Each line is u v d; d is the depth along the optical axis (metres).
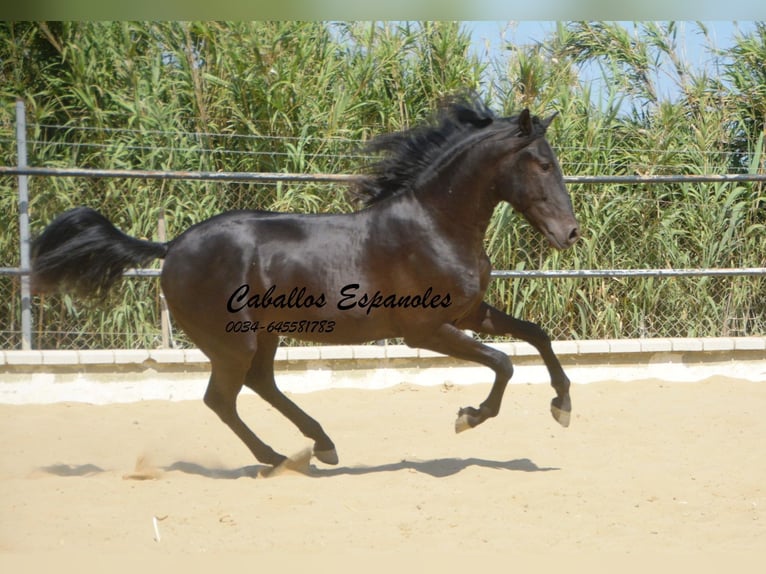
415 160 7.05
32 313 10.85
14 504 6.24
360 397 10.21
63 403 9.97
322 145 11.87
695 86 13.33
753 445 8.09
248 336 7.05
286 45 12.27
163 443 8.48
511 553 5.16
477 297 7.03
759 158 12.75
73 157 11.46
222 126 12.05
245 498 6.41
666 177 10.78
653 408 9.70
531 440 8.45
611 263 11.87
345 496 6.43
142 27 12.09
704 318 11.98
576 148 12.20
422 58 12.63
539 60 12.62
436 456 7.96
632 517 5.90
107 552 5.18
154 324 10.98
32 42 12.10
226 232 7.07
